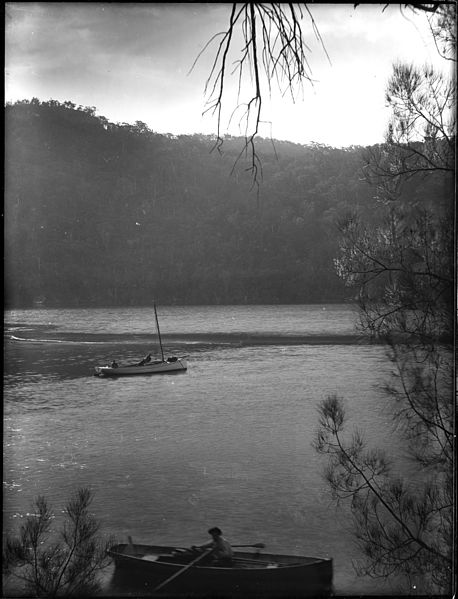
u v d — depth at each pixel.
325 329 80.62
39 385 59.06
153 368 61.84
